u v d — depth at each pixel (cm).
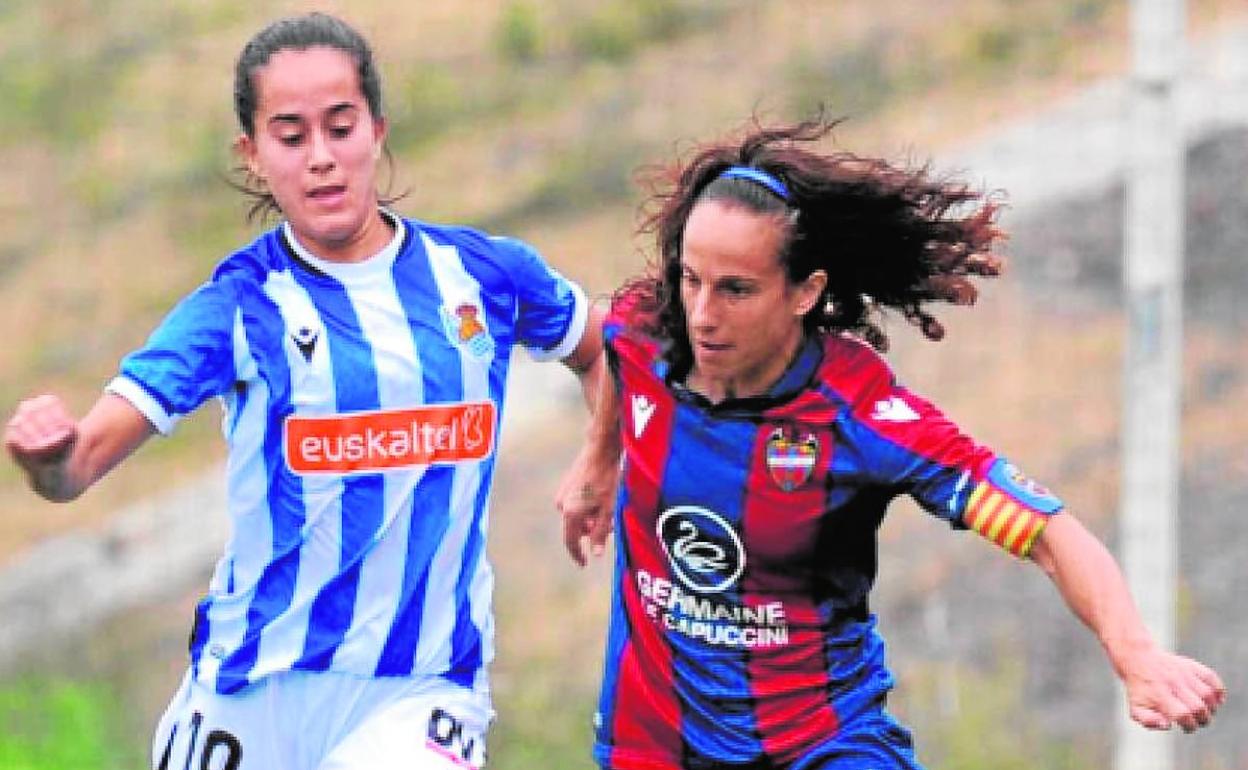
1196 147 6056
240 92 1692
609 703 1747
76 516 6869
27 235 8819
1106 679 4581
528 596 5291
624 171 7594
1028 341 5662
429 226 1759
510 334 1772
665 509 1664
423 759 1722
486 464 1747
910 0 8169
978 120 7000
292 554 1706
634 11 8750
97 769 4888
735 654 1677
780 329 1612
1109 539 4825
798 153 1614
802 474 1620
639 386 1670
